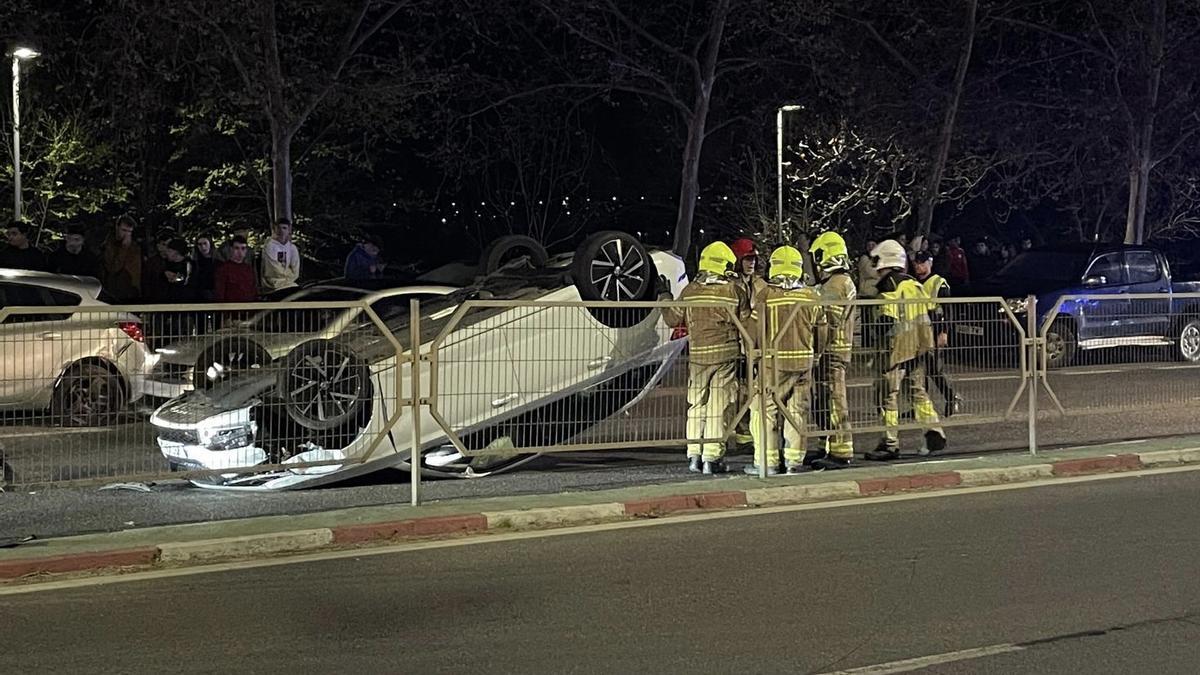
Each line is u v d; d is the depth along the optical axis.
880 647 5.83
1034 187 33.41
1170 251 34.84
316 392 9.14
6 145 25.58
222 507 8.82
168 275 16.17
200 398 9.36
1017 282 19.38
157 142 29.17
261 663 5.62
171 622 6.25
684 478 9.89
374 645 5.87
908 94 28.41
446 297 11.15
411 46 24.08
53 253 16.14
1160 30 26.94
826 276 10.84
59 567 7.18
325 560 7.50
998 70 29.14
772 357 9.82
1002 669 5.52
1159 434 12.00
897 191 30.14
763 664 5.59
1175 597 6.62
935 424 10.62
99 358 9.17
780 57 28.48
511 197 40.75
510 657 5.70
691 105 29.34
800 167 31.83
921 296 11.19
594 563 7.39
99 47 21.89
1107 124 28.72
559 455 11.24
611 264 10.44
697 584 6.91
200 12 19.45
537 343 9.90
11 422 8.77
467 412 9.59
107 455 9.19
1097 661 5.62
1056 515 8.60
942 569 7.20
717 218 37.56
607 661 5.64
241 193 30.33
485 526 8.27
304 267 32.91
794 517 8.63
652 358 10.52
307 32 21.52
